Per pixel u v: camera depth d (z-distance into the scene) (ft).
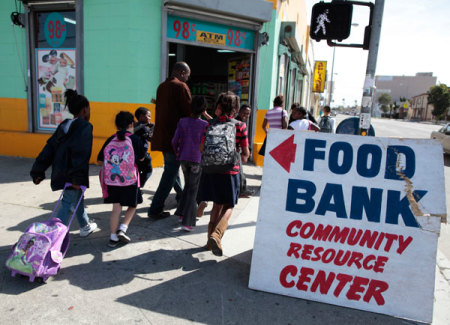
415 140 9.31
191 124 12.78
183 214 13.28
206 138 11.32
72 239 12.36
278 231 9.89
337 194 9.68
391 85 471.21
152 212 14.32
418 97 328.49
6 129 25.35
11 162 23.06
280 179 10.02
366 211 9.48
